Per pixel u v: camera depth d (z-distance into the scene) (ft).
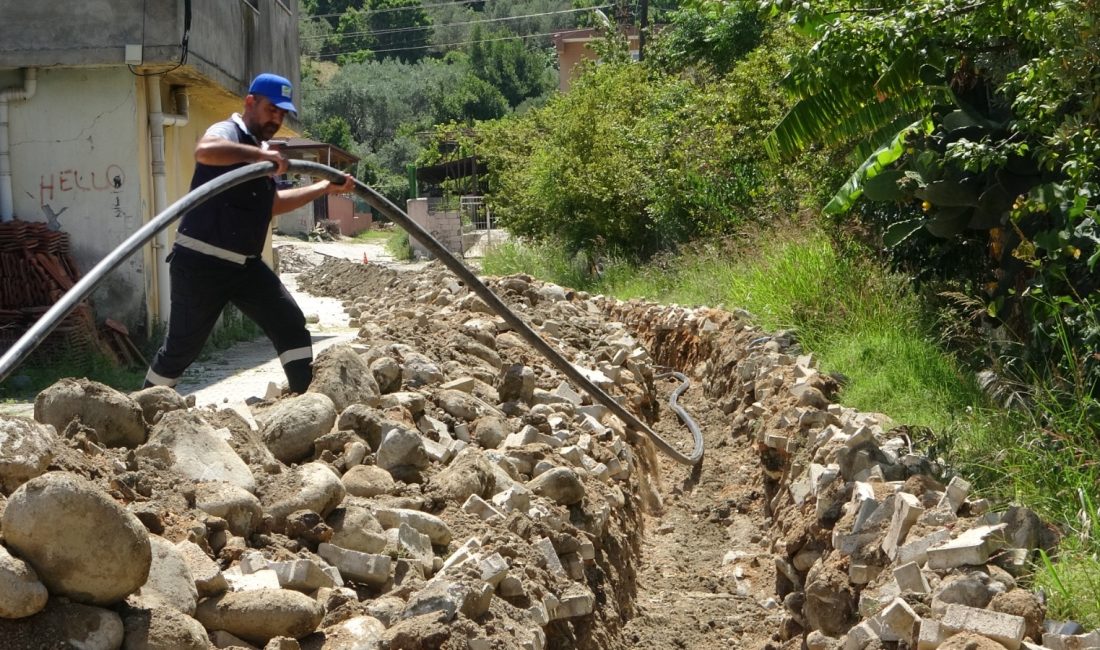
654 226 62.54
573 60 159.63
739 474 27.71
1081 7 20.40
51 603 10.82
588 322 43.04
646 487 27.53
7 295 39.27
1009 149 22.35
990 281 28.81
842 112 30.35
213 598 12.36
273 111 20.58
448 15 369.30
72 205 42.39
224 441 15.87
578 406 27.78
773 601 20.42
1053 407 19.79
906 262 31.78
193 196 14.83
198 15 42.37
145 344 42.34
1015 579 14.46
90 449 14.75
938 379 24.40
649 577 22.61
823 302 32.76
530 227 73.51
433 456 19.48
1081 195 19.69
